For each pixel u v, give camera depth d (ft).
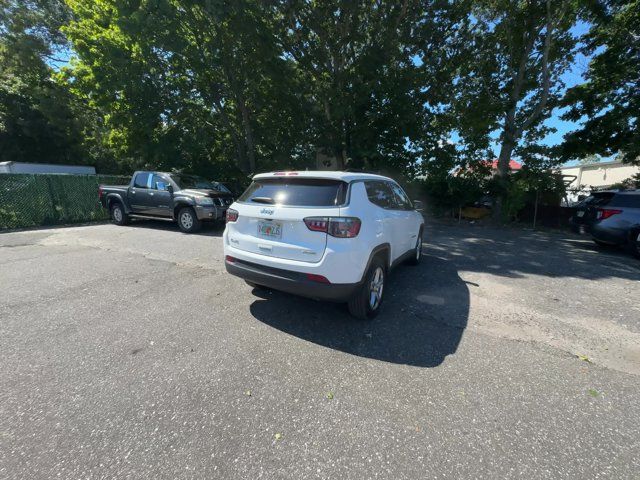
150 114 42.65
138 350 10.09
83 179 40.68
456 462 6.31
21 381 8.46
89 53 40.37
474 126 46.98
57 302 13.66
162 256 21.42
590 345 11.02
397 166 47.37
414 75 41.39
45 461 6.12
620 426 7.33
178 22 39.68
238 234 12.66
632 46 41.60
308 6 38.75
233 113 51.80
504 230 40.06
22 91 64.90
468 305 14.35
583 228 28.81
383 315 13.09
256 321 12.26
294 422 7.28
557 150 44.68
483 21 44.32
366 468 6.14
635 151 47.11
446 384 8.75
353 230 10.75
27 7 67.26
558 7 39.81
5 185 33.78
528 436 7.00
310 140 47.29
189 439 6.74
